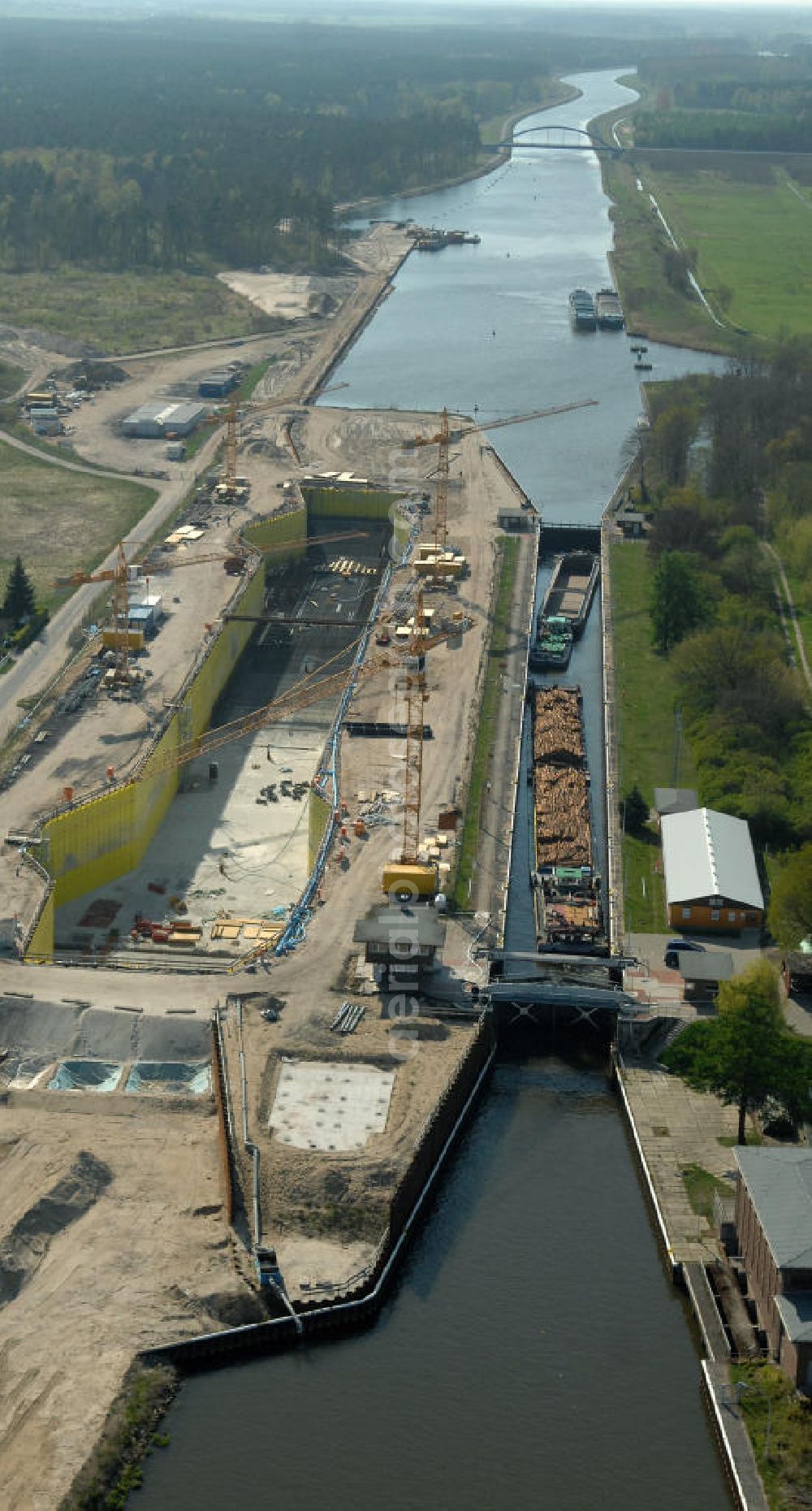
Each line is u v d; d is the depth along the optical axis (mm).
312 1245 185250
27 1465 155375
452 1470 160500
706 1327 173500
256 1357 173750
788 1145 199500
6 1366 165875
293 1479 158875
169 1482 158000
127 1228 184875
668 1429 165500
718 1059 196875
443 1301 182375
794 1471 155375
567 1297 182875
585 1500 157750
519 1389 170125
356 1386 170250
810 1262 161750
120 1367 167000
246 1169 194125
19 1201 185000
